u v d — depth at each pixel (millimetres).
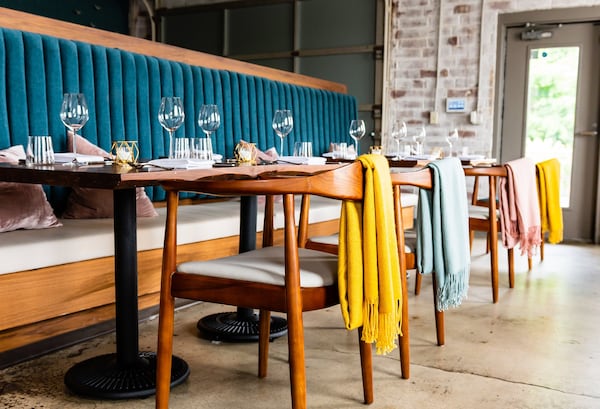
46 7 6375
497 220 3580
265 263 1709
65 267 2109
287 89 4789
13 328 2020
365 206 1634
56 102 2824
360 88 6312
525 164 3352
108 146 3119
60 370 2125
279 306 1571
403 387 2045
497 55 5645
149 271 2484
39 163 2051
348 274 1638
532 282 3744
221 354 2350
